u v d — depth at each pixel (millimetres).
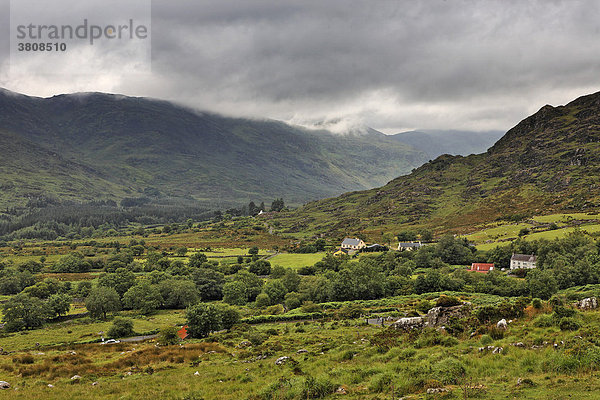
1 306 140500
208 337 81438
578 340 33938
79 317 129250
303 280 161625
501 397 25312
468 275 145750
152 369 50062
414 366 34500
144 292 137750
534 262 165250
